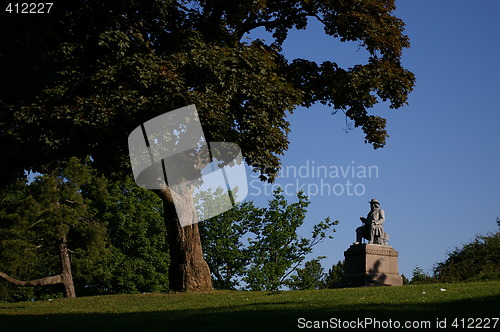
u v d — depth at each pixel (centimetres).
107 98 1945
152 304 1905
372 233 2772
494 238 2673
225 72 2066
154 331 1180
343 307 1341
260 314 1320
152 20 2234
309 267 4697
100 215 4447
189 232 2411
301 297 1734
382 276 2677
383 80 2581
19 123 1978
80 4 2084
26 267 4116
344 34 2530
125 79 2020
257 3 2311
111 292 4494
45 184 3731
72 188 3819
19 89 1947
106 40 2056
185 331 1152
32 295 4556
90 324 1362
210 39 2336
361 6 2542
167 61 2042
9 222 3744
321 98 2716
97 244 4009
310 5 2558
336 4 2494
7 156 2139
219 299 1905
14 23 1942
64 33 2131
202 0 2392
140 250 4453
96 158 2114
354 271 2748
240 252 4647
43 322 1467
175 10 2250
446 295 1482
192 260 2395
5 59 1895
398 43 2594
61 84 2044
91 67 2092
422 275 3045
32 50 1944
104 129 1909
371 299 1508
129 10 2155
